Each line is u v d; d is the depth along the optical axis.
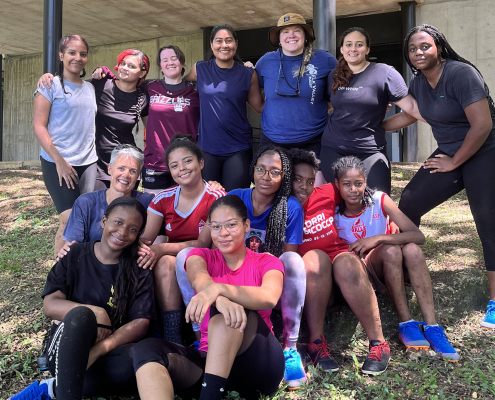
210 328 2.10
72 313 2.08
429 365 2.63
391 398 2.29
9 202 6.91
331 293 2.83
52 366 2.18
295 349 2.50
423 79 3.24
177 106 3.96
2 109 17.47
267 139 3.78
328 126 3.62
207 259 2.40
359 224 2.96
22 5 12.26
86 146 3.86
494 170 3.07
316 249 2.79
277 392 2.36
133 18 13.23
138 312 2.37
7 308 3.32
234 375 2.21
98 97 3.98
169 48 3.95
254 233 2.77
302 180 2.79
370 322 2.61
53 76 3.78
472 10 11.82
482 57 11.81
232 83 3.79
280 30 3.71
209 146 3.81
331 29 6.18
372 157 3.46
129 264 2.39
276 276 2.31
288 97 3.68
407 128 11.52
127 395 2.34
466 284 3.36
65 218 3.04
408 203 3.38
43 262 4.26
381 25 12.64
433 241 4.46
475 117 2.96
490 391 2.37
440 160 3.21
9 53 17.48
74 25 13.90
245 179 3.84
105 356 2.22
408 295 3.17
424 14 12.23
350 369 2.63
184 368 2.13
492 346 2.87
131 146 2.86
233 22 13.48
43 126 3.69
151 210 2.89
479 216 3.14
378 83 3.36
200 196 2.86
